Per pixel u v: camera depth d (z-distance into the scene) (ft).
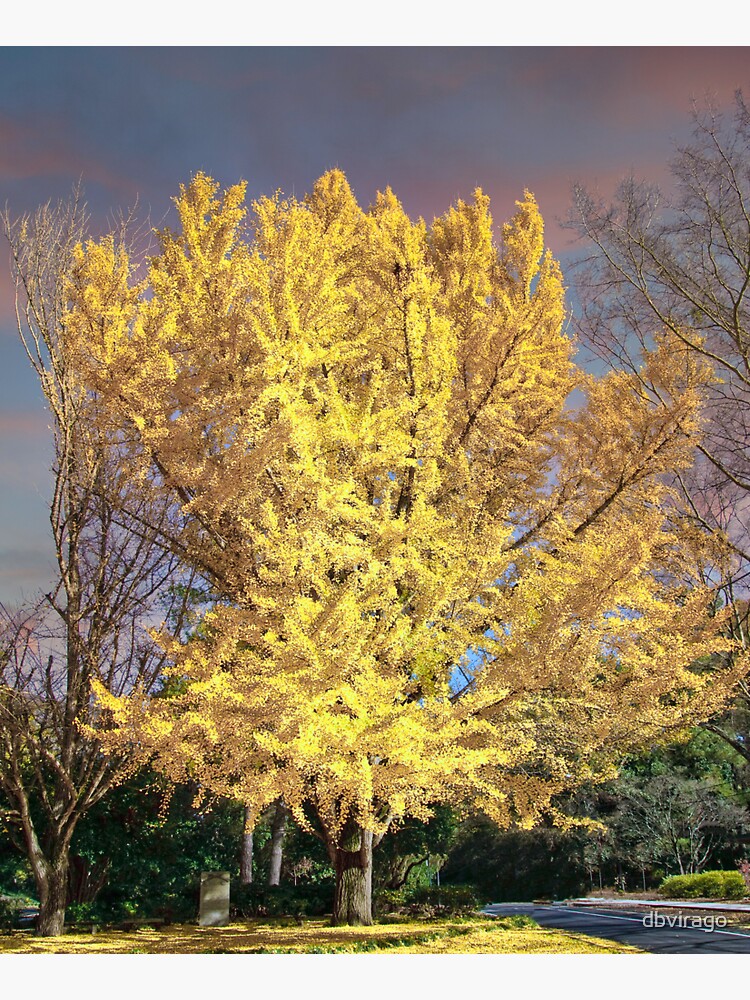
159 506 32.07
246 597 22.76
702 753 73.61
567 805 72.79
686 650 21.84
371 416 22.24
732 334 30.37
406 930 27.89
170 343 23.67
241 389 22.21
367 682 18.38
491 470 26.96
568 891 80.28
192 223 25.43
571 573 21.68
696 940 26.63
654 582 25.94
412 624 22.18
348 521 21.35
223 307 23.24
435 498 26.30
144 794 41.01
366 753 17.87
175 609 34.45
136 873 43.09
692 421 24.30
